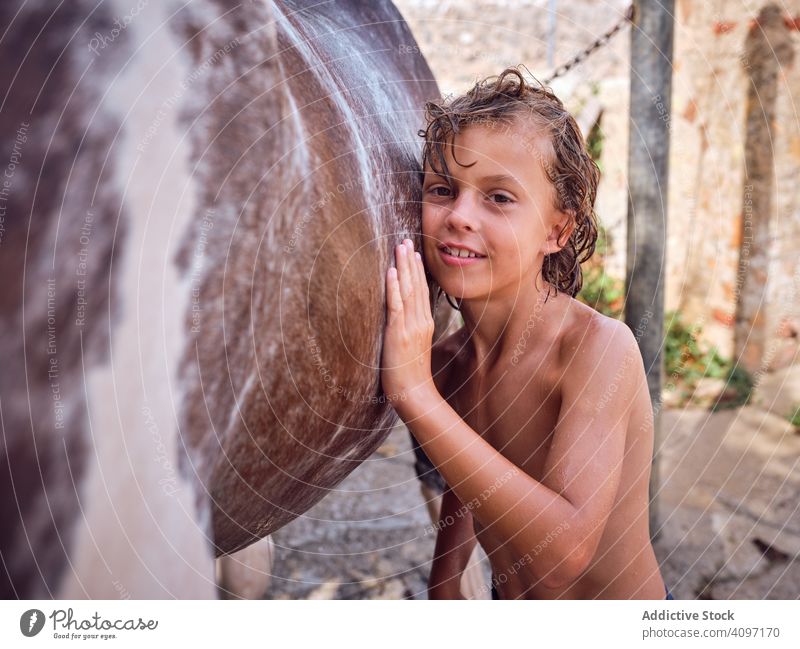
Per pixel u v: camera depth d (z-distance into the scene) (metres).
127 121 0.56
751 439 2.69
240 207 0.62
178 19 0.61
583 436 0.98
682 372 3.08
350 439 0.92
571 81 3.96
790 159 3.08
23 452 0.48
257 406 0.67
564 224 1.03
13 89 0.53
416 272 0.90
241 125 0.63
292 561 2.07
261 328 0.65
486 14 4.27
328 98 0.80
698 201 3.27
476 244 0.92
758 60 3.09
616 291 3.29
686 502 2.37
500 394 1.08
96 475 0.50
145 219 0.55
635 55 2.11
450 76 4.23
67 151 0.53
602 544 1.18
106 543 0.50
